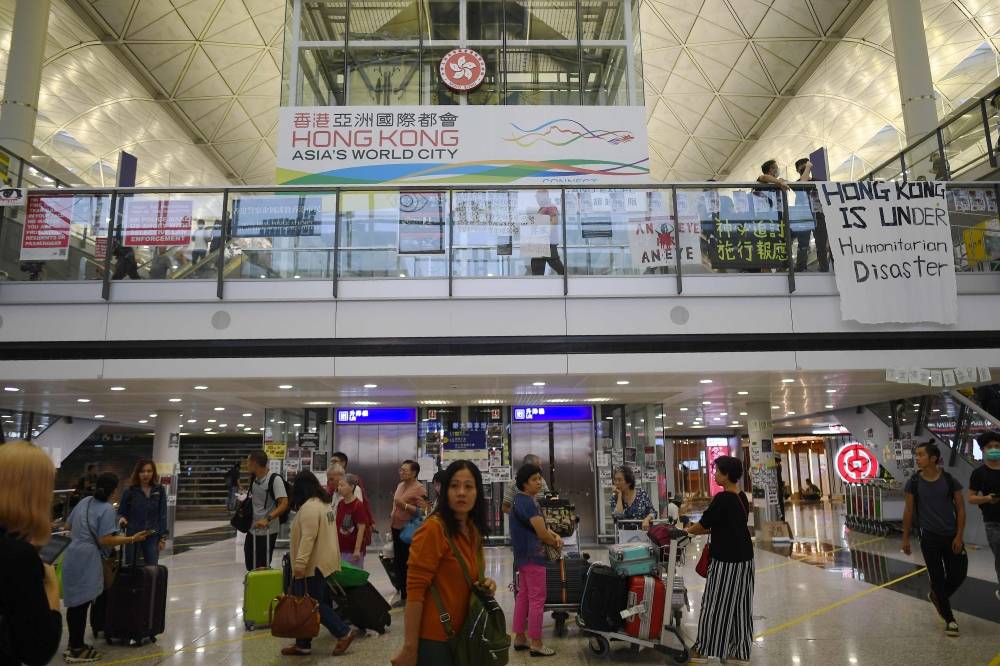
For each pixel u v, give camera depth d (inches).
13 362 379.6
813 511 973.2
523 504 253.8
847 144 1253.7
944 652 242.5
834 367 380.5
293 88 553.9
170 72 1006.4
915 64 618.2
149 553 306.2
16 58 608.7
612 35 577.6
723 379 420.5
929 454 271.6
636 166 519.8
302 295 386.0
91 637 286.5
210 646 268.1
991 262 398.3
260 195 399.5
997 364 383.6
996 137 473.7
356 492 331.0
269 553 318.0
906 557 486.6
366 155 510.3
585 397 539.2
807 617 303.1
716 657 217.2
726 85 1106.1
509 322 382.3
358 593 277.6
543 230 395.9
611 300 385.7
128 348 379.6
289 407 595.5
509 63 573.9
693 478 1218.0
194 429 1056.8
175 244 393.1
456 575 122.9
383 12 576.7
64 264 390.6
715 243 392.8
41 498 84.2
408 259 392.8
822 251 394.6
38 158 1232.2
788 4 892.0
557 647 260.2
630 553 247.4
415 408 601.3
